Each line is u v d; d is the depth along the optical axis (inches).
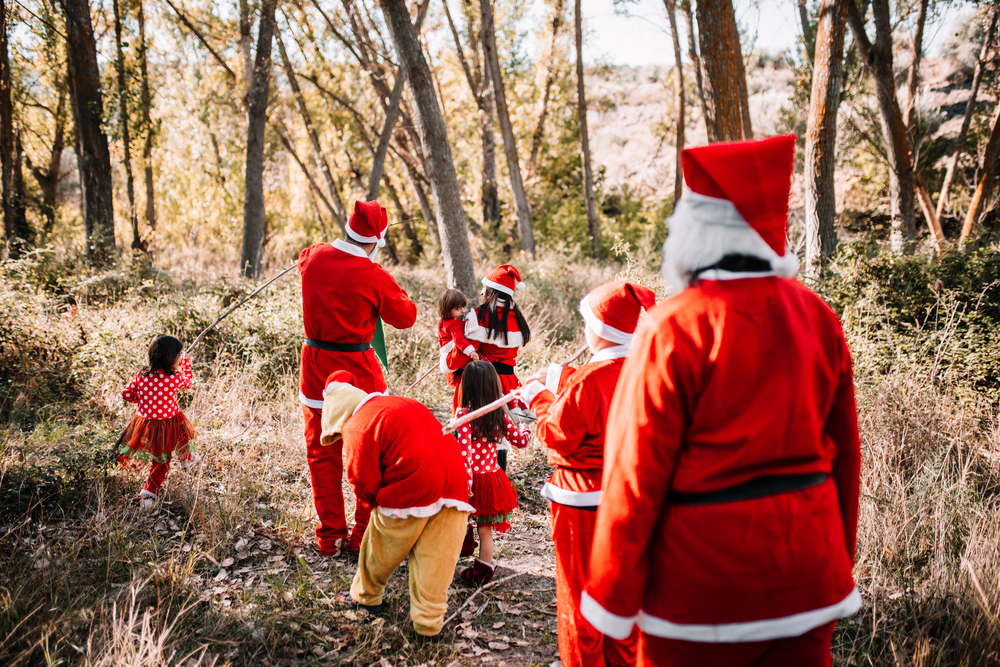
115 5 498.9
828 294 287.9
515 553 167.9
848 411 74.7
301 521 173.5
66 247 457.1
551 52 767.1
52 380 251.6
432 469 124.7
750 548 65.1
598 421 102.0
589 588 71.1
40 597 129.7
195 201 820.0
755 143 70.0
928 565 141.3
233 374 266.5
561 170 846.5
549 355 307.4
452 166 306.8
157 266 566.6
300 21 553.0
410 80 295.4
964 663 113.3
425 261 666.8
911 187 418.0
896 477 170.6
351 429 126.8
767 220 68.5
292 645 126.9
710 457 66.5
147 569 143.8
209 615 131.8
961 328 249.6
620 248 290.2
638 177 1175.6
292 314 305.6
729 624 65.9
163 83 645.9
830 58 324.2
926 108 779.4
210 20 542.9
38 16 470.9
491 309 185.8
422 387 283.1
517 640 132.6
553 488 108.0
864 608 130.7
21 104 608.7
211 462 200.7
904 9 494.0
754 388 65.2
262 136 518.3
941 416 207.6
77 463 179.2
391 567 130.3
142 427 176.9
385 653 126.5
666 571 68.1
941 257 294.7
